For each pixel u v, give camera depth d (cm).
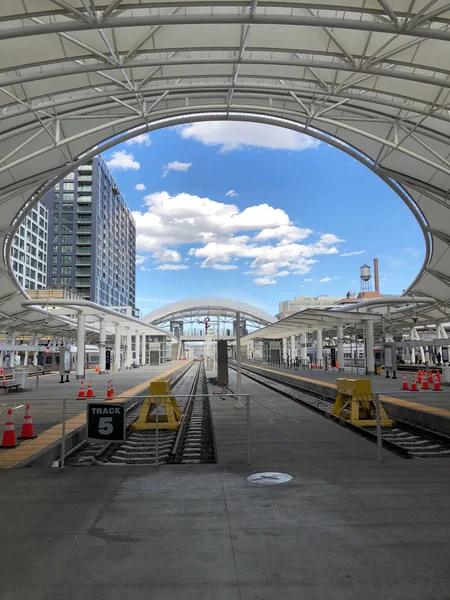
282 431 1115
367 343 3722
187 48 1430
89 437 807
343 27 1057
